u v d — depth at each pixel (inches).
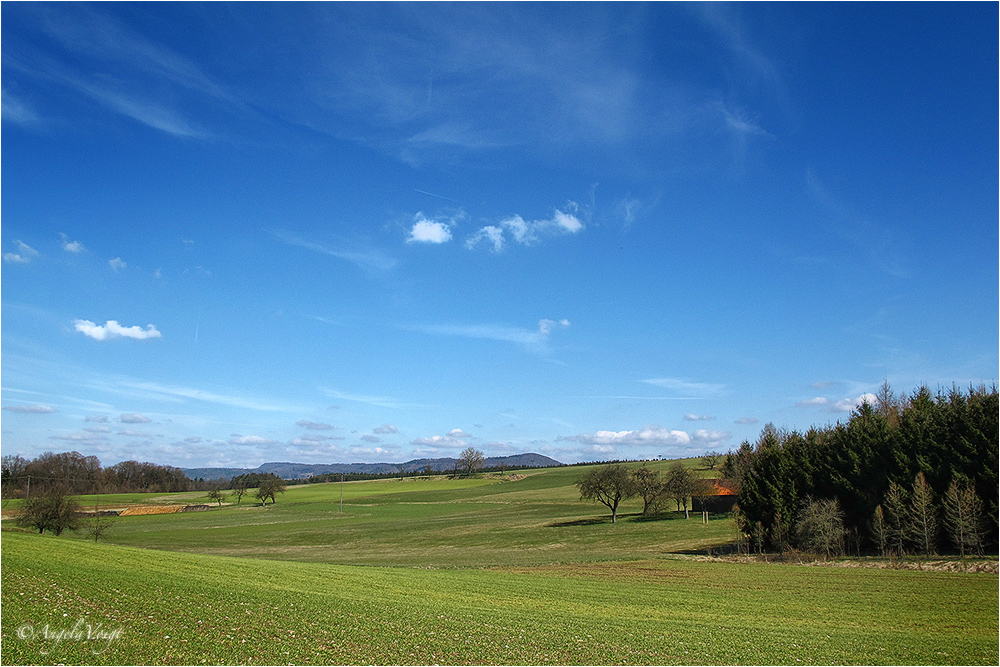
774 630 1030.4
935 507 1857.8
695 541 2628.0
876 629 1047.0
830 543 2049.7
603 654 868.0
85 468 6245.1
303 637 868.0
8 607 864.3
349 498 6181.1
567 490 6018.7
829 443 2370.8
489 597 1294.3
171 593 1048.2
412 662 799.1
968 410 2009.1
